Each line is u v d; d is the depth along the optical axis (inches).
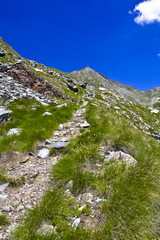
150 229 106.9
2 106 452.8
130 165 177.5
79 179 157.0
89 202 135.2
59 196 139.3
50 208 126.0
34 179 181.2
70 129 349.1
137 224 108.8
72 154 212.1
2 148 236.2
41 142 281.1
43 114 436.8
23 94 589.9
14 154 232.1
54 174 175.2
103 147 236.8
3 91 530.6
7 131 319.9
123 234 102.5
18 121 375.9
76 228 106.1
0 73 708.0
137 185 141.0
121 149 233.1
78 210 126.6
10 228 115.1
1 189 161.8
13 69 834.2
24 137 277.4
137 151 221.9
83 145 232.8
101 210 124.2
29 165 211.9
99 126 312.3
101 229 106.7
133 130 337.7
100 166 188.4
